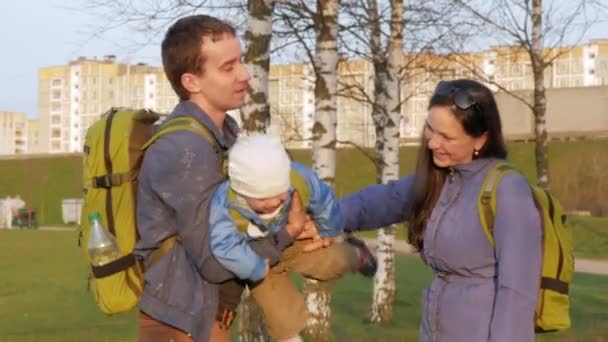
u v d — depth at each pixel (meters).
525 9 16.50
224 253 3.07
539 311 3.50
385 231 16.59
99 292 3.23
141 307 3.23
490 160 3.55
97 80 128.75
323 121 11.66
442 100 3.49
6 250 37.50
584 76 96.62
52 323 16.48
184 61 3.30
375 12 16.11
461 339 3.49
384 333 14.67
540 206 3.52
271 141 3.11
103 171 3.27
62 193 75.62
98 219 3.26
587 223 41.78
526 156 52.94
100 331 14.98
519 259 3.32
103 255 3.20
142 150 3.28
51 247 39.22
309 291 12.05
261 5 8.44
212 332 3.28
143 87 84.25
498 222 3.40
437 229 3.57
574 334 13.72
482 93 3.50
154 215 3.19
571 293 21.55
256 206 3.08
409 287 22.89
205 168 3.15
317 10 12.05
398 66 16.09
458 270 3.54
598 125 59.44
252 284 3.38
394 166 16.16
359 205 3.94
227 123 3.51
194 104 3.31
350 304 19.56
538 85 16.77
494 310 3.33
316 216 3.35
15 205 64.25
